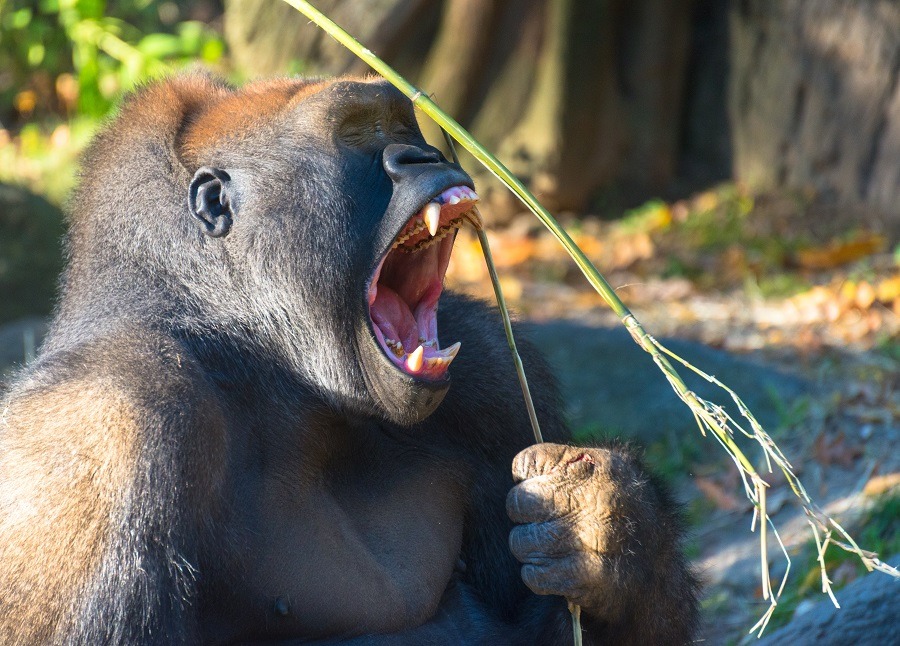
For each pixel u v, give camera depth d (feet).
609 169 85.05
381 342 21.22
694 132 86.43
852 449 41.24
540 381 26.09
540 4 82.99
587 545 20.31
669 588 22.17
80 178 24.02
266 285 21.71
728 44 84.94
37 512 18.97
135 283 22.12
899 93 72.79
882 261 65.00
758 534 38.45
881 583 25.12
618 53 84.74
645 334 20.66
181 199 22.27
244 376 21.59
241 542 20.29
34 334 52.60
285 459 21.40
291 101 22.45
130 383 19.79
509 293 68.18
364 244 21.31
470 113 85.10
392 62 85.71
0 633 18.78
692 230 75.77
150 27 106.11
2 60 101.35
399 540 22.12
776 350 53.21
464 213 22.48
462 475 23.77
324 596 20.80
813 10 76.69
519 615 23.77
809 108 77.46
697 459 44.70
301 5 22.53
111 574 18.52
